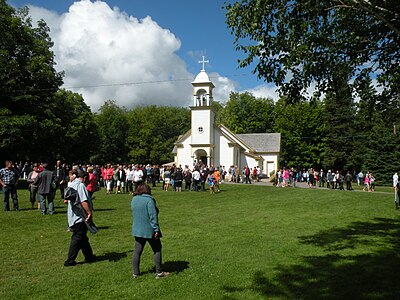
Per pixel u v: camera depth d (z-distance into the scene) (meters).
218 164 46.97
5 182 14.76
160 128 81.69
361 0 7.93
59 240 9.82
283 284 6.43
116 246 9.28
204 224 12.60
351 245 9.43
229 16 8.95
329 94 10.30
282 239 10.12
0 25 29.00
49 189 14.04
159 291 6.08
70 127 45.78
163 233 10.98
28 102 30.02
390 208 17.25
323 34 8.35
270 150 55.91
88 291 6.11
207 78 45.66
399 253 8.60
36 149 31.45
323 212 15.81
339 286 6.35
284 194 24.70
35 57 31.33
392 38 9.25
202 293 6.00
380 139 46.06
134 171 23.56
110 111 73.62
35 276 6.90
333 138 56.88
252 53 8.97
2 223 12.11
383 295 5.93
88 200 7.73
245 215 14.82
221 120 82.12
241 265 7.54
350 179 32.75
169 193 24.80
